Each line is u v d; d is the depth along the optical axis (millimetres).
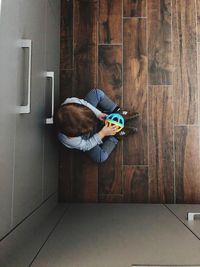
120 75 1770
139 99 1755
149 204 1661
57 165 1690
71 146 1555
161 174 1721
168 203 1701
